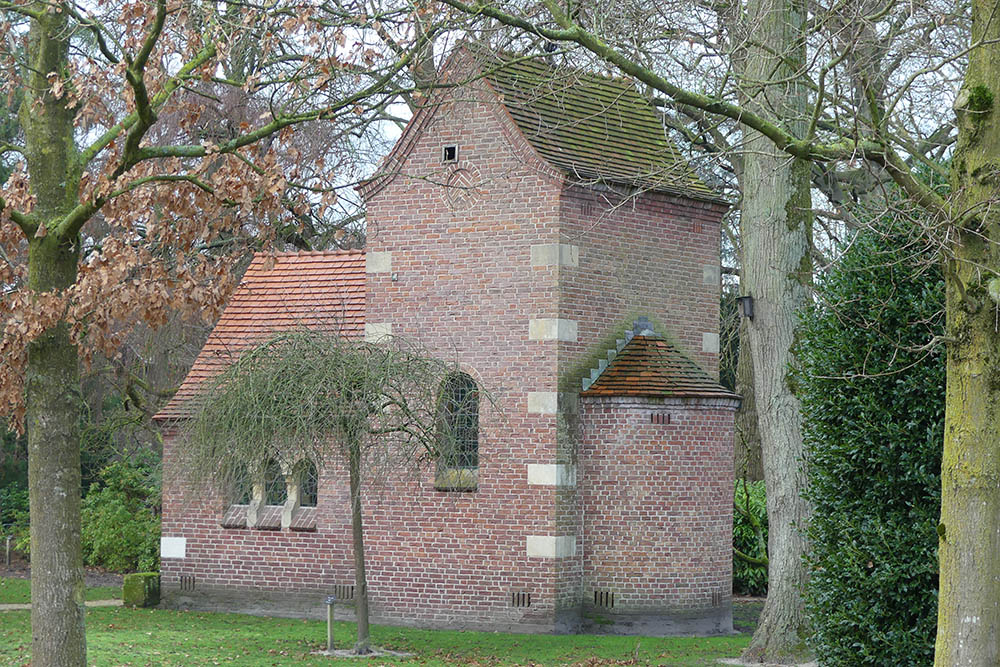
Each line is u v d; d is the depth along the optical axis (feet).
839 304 49.26
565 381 79.56
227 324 93.15
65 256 51.24
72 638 50.01
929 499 48.37
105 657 66.80
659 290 84.64
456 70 79.15
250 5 50.06
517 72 83.51
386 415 72.33
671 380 81.05
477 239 81.76
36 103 51.98
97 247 63.52
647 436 80.12
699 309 86.84
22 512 132.16
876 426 49.08
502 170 81.05
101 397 125.49
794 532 66.64
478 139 81.87
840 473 50.90
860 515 50.39
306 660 68.44
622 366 81.30
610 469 80.18
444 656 70.13
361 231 127.13
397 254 84.28
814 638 52.85
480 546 80.79
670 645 74.18
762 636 67.00
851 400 50.19
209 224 55.31
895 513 49.24
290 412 69.77
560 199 79.25
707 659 68.39
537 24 55.47
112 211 54.95
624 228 82.79
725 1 66.69
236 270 111.96
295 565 86.69
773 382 67.62
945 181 51.70
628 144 86.74
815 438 52.65
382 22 51.19
